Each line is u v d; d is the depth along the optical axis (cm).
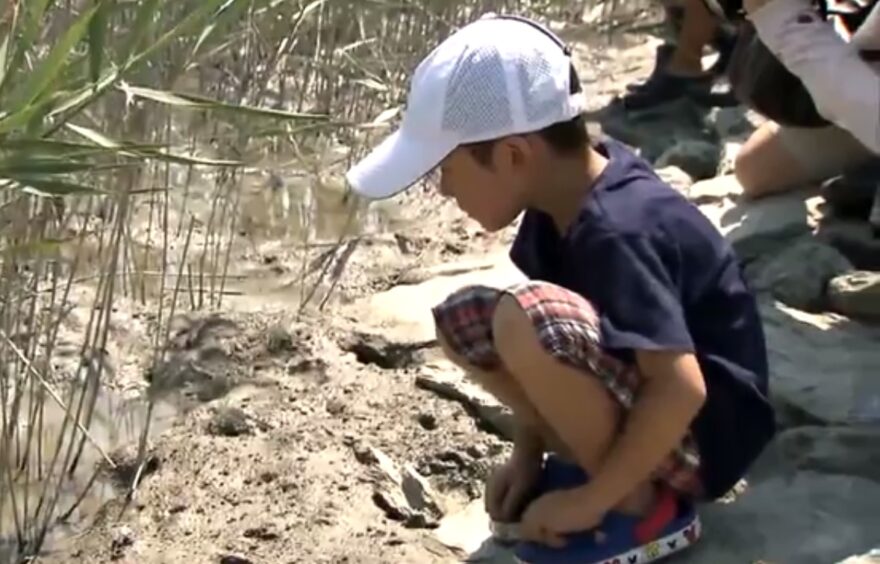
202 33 255
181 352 286
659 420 195
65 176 233
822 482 238
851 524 227
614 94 427
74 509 245
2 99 200
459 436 256
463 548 229
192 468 249
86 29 216
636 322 193
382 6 358
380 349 285
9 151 192
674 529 213
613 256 196
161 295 287
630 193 201
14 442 256
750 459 213
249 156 347
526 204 204
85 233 273
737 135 385
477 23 206
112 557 230
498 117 198
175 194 343
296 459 250
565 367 196
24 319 271
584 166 203
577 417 201
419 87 203
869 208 314
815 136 323
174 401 273
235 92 317
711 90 404
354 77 361
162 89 259
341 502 240
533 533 212
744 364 209
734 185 343
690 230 205
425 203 361
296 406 267
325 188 358
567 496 206
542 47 201
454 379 270
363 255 333
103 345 259
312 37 356
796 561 218
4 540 238
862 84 263
